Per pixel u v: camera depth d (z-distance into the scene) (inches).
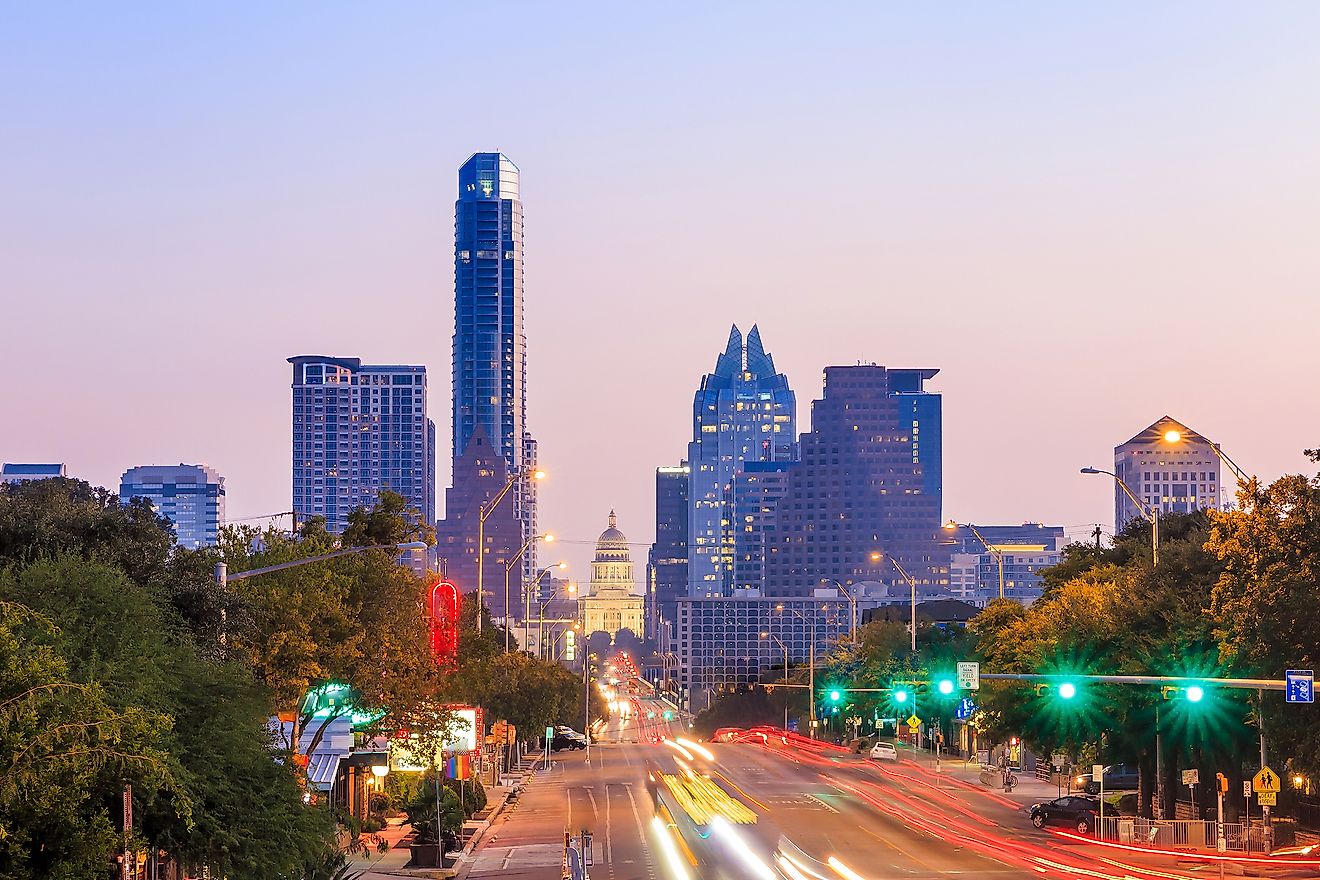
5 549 2628.0
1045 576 6510.8
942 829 4205.2
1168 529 6353.3
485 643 4247.0
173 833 1967.3
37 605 2017.7
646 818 4690.0
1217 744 3954.2
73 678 1854.1
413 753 3873.0
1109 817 3998.5
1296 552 3193.9
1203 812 4311.0
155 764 1699.1
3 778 1582.2
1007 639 5344.5
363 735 3341.5
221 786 2015.3
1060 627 4574.3
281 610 2942.9
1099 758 4621.1
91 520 2716.5
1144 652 3981.3
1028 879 3132.4
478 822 4532.5
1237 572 3287.4
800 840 3914.9
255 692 2228.1
